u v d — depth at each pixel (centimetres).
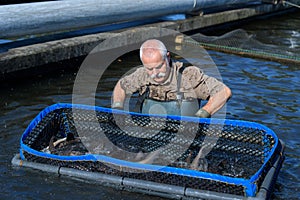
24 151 526
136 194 479
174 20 1195
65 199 477
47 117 584
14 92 775
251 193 446
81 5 944
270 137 532
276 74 899
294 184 521
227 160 542
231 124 550
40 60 862
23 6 857
